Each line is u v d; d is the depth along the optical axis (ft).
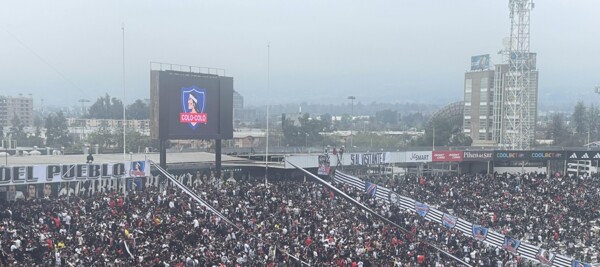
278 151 372.99
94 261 149.89
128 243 164.86
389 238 215.72
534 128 652.07
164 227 187.52
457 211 280.10
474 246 226.58
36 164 226.79
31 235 166.50
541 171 396.78
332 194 272.31
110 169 236.84
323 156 314.96
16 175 212.02
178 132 262.26
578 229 265.13
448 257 207.82
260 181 295.28
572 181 352.90
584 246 248.93
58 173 222.69
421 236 226.99
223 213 217.77
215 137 276.21
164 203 221.05
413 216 253.24
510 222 266.77
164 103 256.93
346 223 223.92
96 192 233.76
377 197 271.08
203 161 294.87
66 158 277.85
